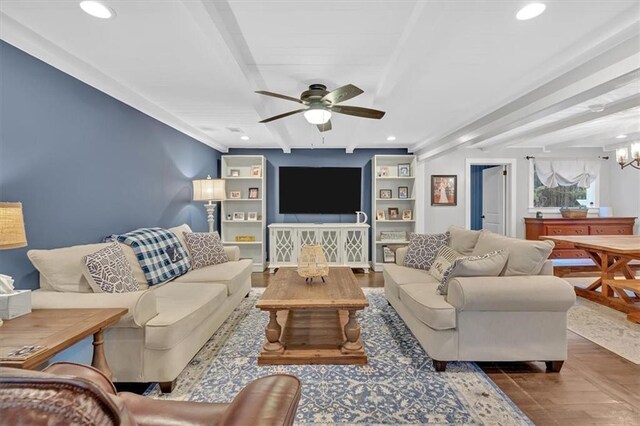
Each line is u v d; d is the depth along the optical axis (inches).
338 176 228.2
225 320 118.3
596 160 240.5
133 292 77.2
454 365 90.4
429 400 74.3
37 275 85.7
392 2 69.1
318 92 104.3
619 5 69.6
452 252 118.8
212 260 140.3
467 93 122.4
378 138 204.8
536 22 75.8
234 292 125.2
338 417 68.6
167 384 77.2
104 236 110.6
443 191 236.4
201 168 197.5
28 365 46.4
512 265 89.7
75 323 60.9
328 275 122.4
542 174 239.5
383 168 229.6
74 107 97.4
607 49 85.6
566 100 101.7
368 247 223.6
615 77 83.9
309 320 123.9
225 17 74.2
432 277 119.4
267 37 83.4
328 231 217.0
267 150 236.5
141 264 106.3
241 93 120.5
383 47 88.7
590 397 75.0
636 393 76.5
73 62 91.7
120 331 76.0
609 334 110.3
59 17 72.4
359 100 131.5
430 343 87.7
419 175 229.1
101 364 65.3
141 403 42.5
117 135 117.6
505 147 222.5
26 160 82.2
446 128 176.1
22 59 80.6
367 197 239.0
